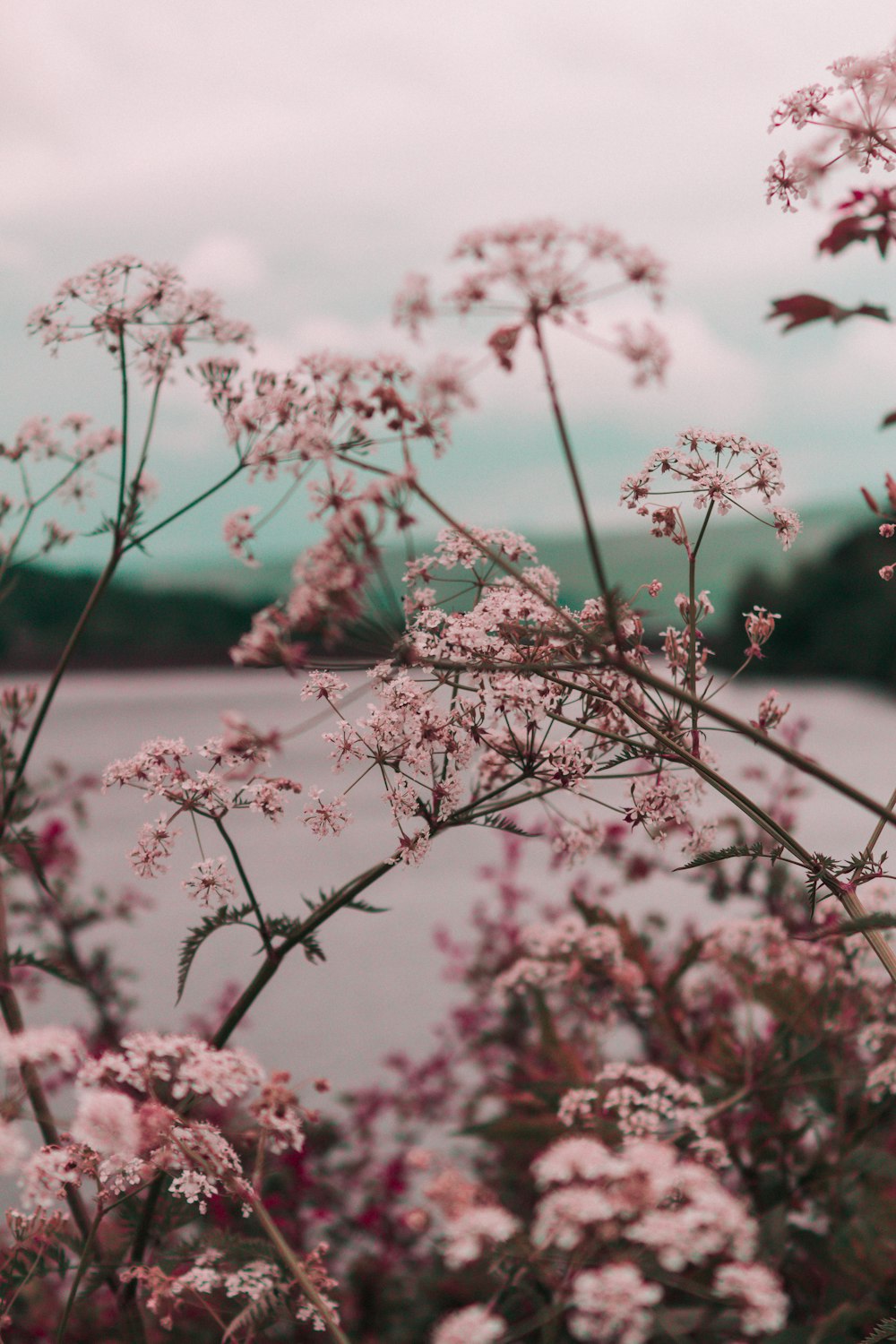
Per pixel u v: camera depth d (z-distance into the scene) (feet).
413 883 33.24
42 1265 5.46
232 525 5.16
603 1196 4.96
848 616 106.01
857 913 4.62
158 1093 5.56
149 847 5.79
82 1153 5.08
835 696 100.42
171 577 153.89
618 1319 4.73
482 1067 14.40
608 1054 12.13
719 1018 10.09
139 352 7.10
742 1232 4.96
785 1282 8.11
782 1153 8.38
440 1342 4.69
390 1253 11.12
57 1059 4.76
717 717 4.25
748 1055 8.48
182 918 28.37
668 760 5.83
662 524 5.94
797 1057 8.28
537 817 17.22
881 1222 7.43
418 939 26.99
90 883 30.45
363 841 39.40
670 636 6.11
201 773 5.83
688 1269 7.46
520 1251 5.54
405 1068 15.15
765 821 4.93
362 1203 12.44
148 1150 5.27
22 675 108.58
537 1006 9.71
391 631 4.78
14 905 14.19
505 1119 8.18
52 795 15.62
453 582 6.07
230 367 6.91
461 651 5.64
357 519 4.50
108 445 8.71
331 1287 5.30
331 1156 13.32
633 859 14.33
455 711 5.79
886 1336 4.79
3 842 6.88
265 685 139.03
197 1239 5.58
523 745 5.96
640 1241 5.31
